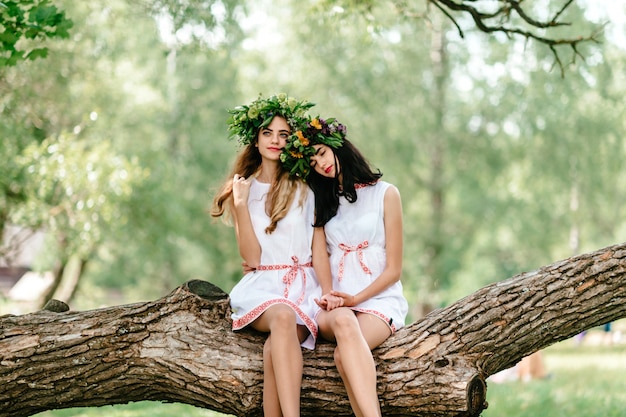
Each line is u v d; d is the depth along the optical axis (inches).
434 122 697.0
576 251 869.8
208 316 169.8
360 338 157.2
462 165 722.8
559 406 351.6
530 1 536.7
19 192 440.1
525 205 771.4
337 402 161.3
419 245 726.5
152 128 609.3
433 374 157.9
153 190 488.4
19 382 165.3
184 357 164.1
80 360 165.2
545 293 165.9
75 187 423.2
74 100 478.6
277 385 155.7
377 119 679.7
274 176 183.5
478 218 757.3
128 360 165.3
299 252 176.7
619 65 637.3
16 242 532.7
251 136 182.7
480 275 871.7
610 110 690.8
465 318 165.2
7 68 401.1
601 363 562.6
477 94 720.3
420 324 167.2
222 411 166.4
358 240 177.8
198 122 660.1
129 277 936.9
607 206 839.7
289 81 689.0
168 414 335.9
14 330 168.4
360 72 666.8
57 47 446.3
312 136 176.9
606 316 166.9
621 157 713.0
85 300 652.1
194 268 759.7
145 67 595.5
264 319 165.0
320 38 636.7
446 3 259.3
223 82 668.7
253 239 177.3
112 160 433.1
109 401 169.9
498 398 378.3
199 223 648.4
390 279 173.8
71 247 462.0
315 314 170.4
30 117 445.1
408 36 690.8
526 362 478.3
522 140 711.1
